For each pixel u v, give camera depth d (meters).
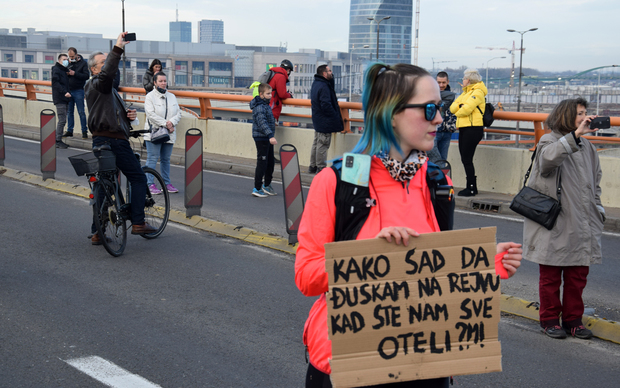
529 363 4.14
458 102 9.48
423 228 1.99
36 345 4.24
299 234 1.99
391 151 1.98
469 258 1.89
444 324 1.89
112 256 6.45
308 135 12.64
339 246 1.84
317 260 1.94
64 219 7.97
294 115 13.77
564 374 4.00
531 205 4.42
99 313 4.86
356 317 1.85
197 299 5.24
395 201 1.97
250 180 11.69
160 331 4.54
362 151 1.99
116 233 6.52
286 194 6.87
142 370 3.91
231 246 6.97
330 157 12.23
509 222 8.50
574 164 4.38
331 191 1.95
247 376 3.87
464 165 9.70
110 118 6.39
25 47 157.00
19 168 11.87
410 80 1.91
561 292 5.59
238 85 183.50
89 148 15.30
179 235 7.41
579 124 4.28
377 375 1.86
